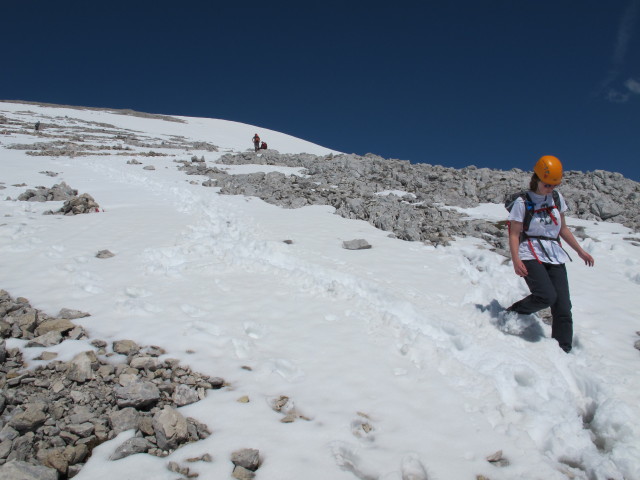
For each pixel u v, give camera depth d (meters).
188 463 3.42
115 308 6.00
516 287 7.77
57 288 6.69
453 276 8.16
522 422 4.15
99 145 34.56
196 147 39.66
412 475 3.36
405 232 10.62
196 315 5.95
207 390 4.41
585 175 18.70
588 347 5.70
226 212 12.67
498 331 5.93
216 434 3.76
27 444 3.58
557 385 4.80
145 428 3.77
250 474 3.32
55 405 4.07
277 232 10.59
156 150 34.62
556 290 5.54
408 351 5.14
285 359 4.97
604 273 8.75
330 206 14.19
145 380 4.50
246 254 8.85
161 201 14.18
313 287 6.96
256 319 5.91
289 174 22.36
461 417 4.12
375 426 3.94
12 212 11.43
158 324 5.61
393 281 7.57
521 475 3.48
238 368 4.78
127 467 3.37
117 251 8.52
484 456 3.66
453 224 12.09
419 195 15.86
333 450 3.59
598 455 3.76
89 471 3.34
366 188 17.25
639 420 4.12
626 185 17.27
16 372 4.57
